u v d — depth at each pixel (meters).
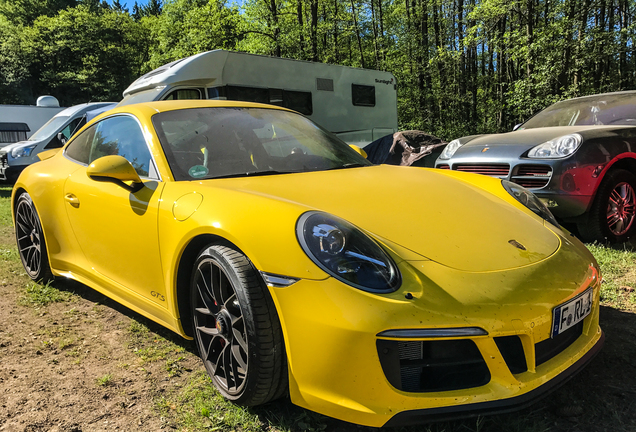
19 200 3.26
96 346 2.26
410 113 22.09
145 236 2.03
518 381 1.41
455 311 1.37
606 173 3.61
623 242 3.78
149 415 1.68
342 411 1.38
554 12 16.03
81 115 10.12
